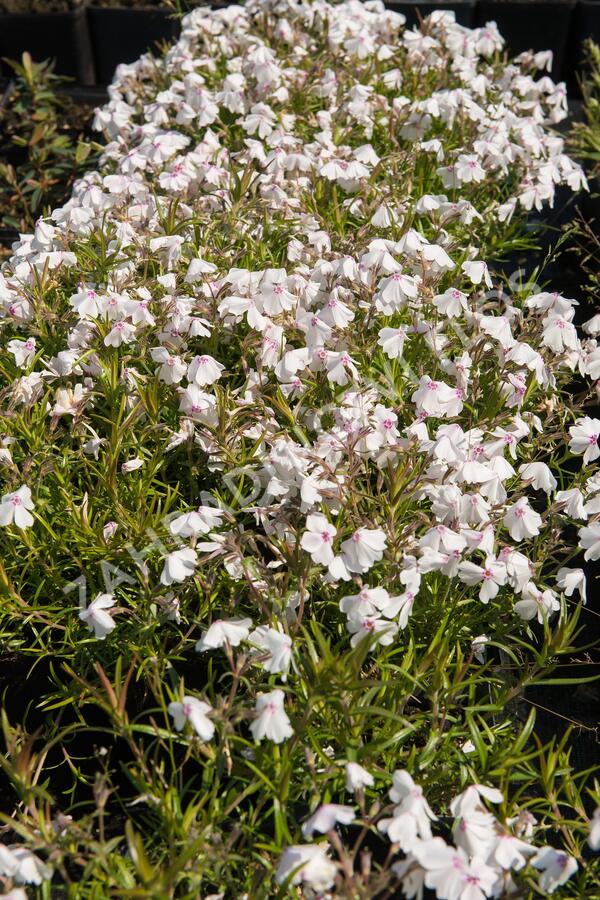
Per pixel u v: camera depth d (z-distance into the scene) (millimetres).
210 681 588
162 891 500
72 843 532
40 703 684
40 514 689
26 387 703
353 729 568
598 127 1163
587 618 776
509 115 1015
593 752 696
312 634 662
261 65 1004
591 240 1055
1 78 1397
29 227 1108
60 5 1465
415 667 642
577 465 846
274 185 849
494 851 515
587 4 1465
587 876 559
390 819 509
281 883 496
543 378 723
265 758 562
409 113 992
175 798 559
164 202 855
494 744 618
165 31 1478
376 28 1142
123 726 560
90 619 609
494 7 1483
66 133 1311
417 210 833
